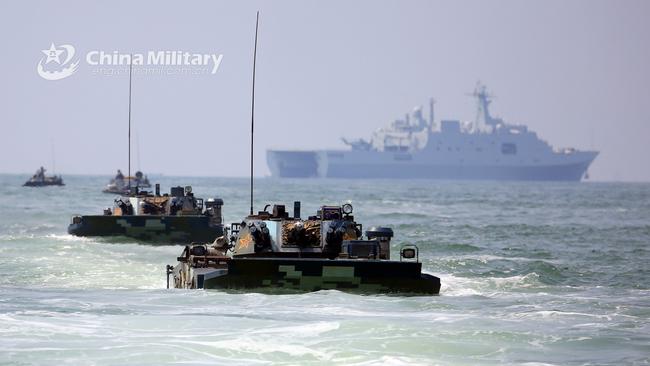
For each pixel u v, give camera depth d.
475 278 122.62
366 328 80.31
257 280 97.44
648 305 96.44
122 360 69.69
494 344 75.62
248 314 87.00
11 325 81.75
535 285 115.31
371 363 69.56
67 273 125.38
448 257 150.50
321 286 97.50
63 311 89.38
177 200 175.50
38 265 133.50
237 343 75.00
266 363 69.38
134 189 193.88
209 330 79.81
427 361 70.31
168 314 87.31
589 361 70.75
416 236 193.38
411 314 87.75
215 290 98.06
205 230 171.12
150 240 170.88
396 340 76.25
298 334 78.25
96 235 172.62
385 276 97.50
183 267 107.38
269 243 101.12
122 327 81.19
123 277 121.94
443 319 85.06
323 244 101.06
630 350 74.19
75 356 70.75
